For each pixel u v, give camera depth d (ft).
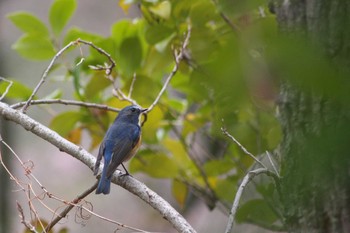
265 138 33.22
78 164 71.72
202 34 32.40
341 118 15.51
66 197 68.23
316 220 17.20
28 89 35.04
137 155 36.55
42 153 71.87
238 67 9.85
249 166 34.35
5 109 26.71
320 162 10.66
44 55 36.24
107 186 26.02
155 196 23.26
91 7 78.02
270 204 29.40
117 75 36.04
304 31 16.93
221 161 35.94
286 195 18.28
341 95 8.48
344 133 9.53
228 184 36.01
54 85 69.87
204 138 44.83
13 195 54.49
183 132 38.55
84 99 35.40
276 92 18.06
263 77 10.62
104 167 27.17
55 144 26.04
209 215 51.01
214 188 37.65
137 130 31.24
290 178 17.61
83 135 64.95
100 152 29.78
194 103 43.04
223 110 30.96
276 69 8.82
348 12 15.11
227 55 9.91
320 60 8.53
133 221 67.46
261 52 10.84
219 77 9.95
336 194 16.31
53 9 36.50
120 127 30.96
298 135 17.17
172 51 31.42
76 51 52.21
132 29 37.76
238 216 31.58
